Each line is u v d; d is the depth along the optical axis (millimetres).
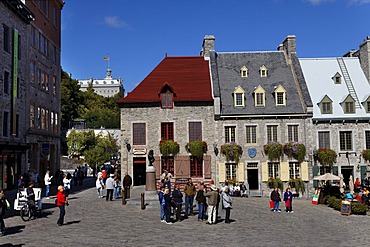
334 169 33312
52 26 40688
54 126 40906
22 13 31953
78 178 36750
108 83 171625
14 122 30188
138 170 33875
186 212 19047
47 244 12453
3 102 28812
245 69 36469
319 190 28031
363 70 37406
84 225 16031
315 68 37594
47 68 38938
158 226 16203
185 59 37812
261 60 38000
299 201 29984
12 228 15203
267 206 24766
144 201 21562
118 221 17125
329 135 33688
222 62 37719
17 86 31453
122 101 33531
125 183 24719
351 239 14469
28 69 33625
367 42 36875
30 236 13703
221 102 34312
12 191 28188
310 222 18750
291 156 33188
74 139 60625
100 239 13406
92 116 84938
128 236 14039
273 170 33344
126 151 33312
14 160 30078
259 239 14016
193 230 15586
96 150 56500
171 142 32812
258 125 33594
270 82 36062
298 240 13969
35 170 32781
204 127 33531
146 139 33469
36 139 35156
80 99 81438
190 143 32844
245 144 33344
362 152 33406
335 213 22797
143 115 33688
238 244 13070
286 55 38281
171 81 35594
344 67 37688
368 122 33812
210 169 33094
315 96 35344
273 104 34281
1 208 13977
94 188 33438
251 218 19266
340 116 33844
